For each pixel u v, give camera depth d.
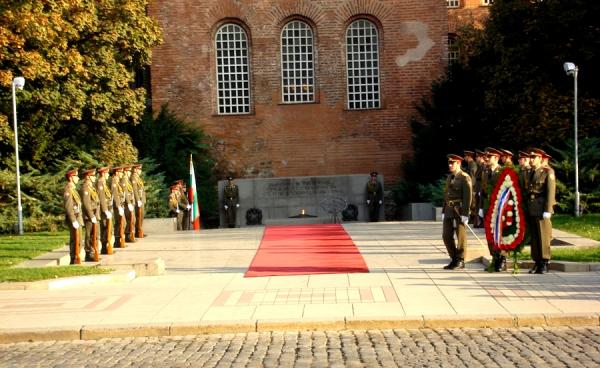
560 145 36.22
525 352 11.04
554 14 35.44
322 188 40.91
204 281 17.89
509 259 18.78
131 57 36.91
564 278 16.56
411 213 36.53
